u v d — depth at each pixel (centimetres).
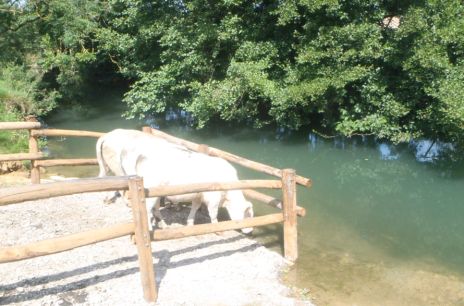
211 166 611
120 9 1658
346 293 512
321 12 1161
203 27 1293
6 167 891
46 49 1650
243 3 1335
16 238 574
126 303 440
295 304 471
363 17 1144
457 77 1069
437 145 1288
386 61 1164
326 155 1231
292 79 1205
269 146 1312
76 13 1611
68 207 703
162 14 1463
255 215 736
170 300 453
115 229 416
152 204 588
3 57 1590
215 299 464
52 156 1141
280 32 1316
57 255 532
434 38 1055
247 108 1332
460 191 959
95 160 845
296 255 581
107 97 2127
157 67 1580
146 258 434
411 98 1189
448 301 509
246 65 1216
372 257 620
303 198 887
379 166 1138
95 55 1708
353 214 803
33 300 436
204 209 713
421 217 805
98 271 499
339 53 1111
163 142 649
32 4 1555
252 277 520
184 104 1392
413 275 572
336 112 1333
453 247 676
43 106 1548
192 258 553
